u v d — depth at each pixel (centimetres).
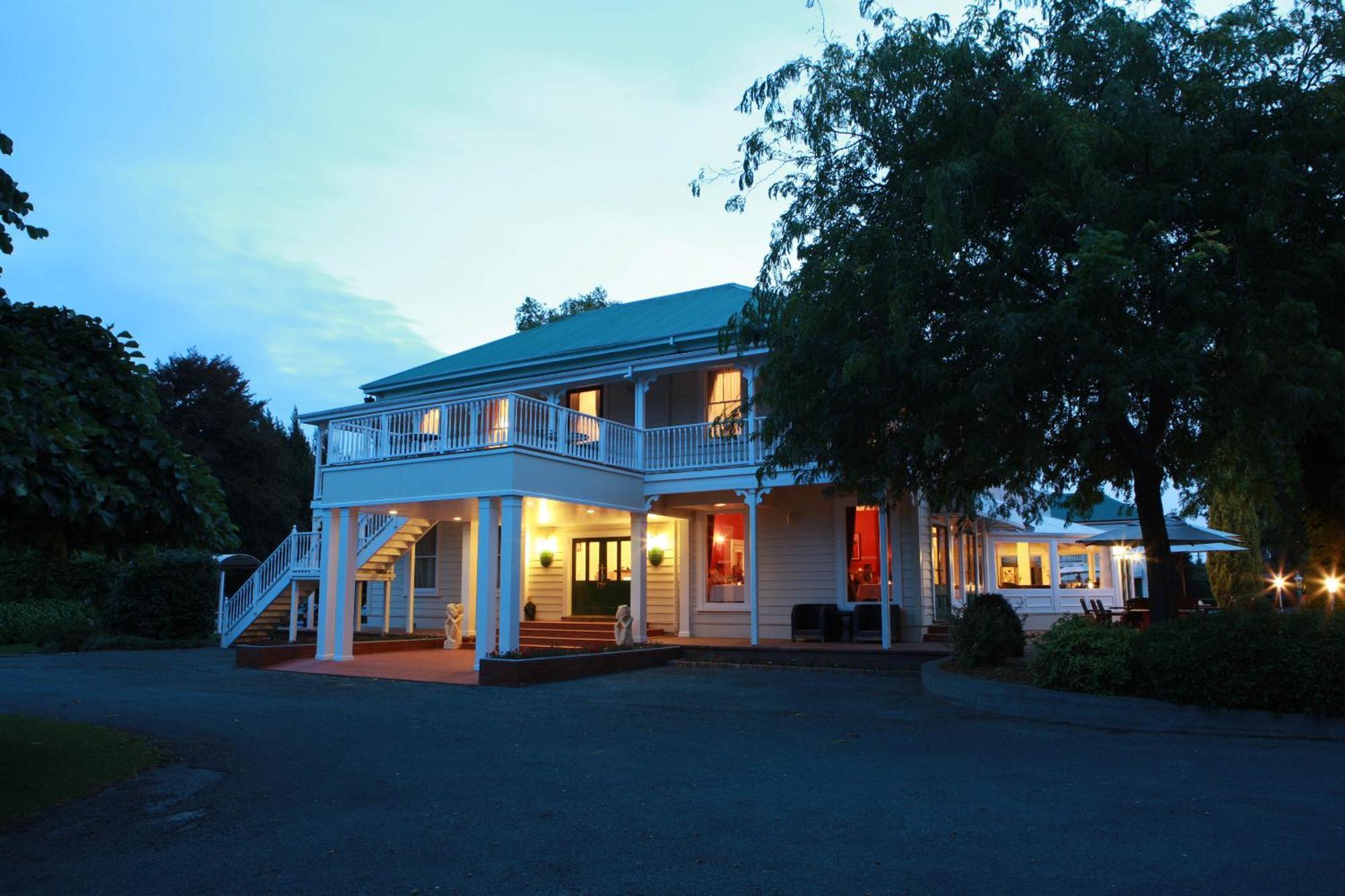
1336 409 948
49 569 2734
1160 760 825
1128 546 2188
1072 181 980
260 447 4203
